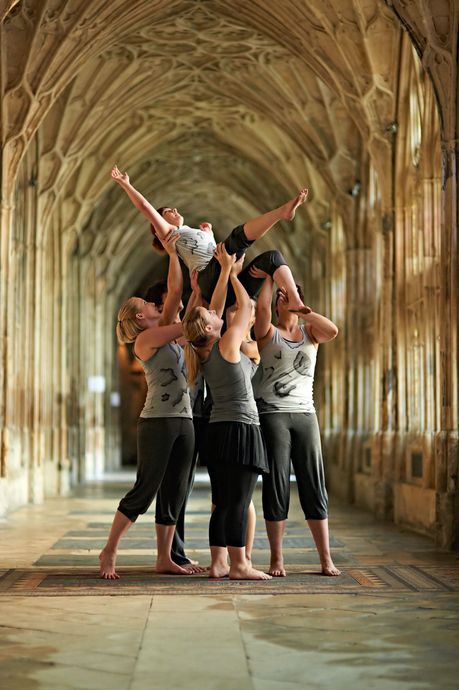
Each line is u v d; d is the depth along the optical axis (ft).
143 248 151.94
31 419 83.10
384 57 67.41
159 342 36.70
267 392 36.86
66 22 69.05
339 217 97.81
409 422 66.18
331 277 103.65
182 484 38.11
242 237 34.01
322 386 116.98
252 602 31.22
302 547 47.85
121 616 28.89
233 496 35.86
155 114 104.63
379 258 79.97
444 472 50.08
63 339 98.58
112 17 71.61
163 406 37.17
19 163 70.79
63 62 70.74
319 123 88.33
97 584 35.24
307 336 37.27
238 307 35.40
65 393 96.99
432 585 34.91
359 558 44.32
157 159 120.78
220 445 35.58
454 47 50.67
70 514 69.87
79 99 87.51
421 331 63.87
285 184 111.65
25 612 29.63
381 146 69.67
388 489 67.36
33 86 69.77
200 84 96.02
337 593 33.01
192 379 35.76
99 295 139.85
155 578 36.83
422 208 62.69
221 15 80.33
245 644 25.14
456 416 50.80
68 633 26.53
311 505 37.52
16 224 80.69
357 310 87.71
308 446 37.14
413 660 23.53
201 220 152.35
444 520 48.98
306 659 23.57
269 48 86.33
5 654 24.12
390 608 30.14
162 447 36.99
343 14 66.85
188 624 27.66
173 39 85.25
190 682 21.48
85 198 104.88
